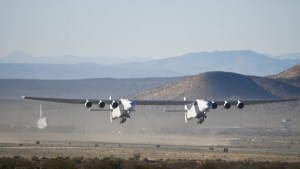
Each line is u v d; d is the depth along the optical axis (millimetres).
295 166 180125
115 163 182125
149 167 169125
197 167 182000
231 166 181125
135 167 171000
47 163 180125
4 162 186875
